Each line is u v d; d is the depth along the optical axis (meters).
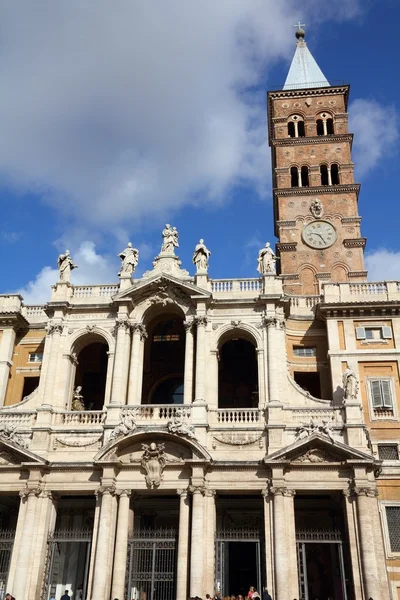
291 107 67.19
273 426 38.00
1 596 36.47
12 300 46.56
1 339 45.50
